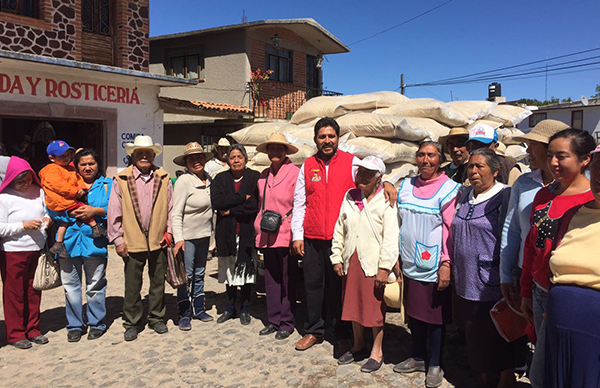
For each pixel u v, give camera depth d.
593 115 27.08
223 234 4.65
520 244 2.85
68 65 7.58
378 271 3.46
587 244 2.13
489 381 3.20
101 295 4.43
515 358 3.22
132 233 4.29
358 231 3.56
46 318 4.96
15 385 3.51
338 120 5.44
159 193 4.43
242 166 4.60
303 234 4.05
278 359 3.86
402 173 4.90
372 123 5.07
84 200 4.37
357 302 3.57
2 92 7.68
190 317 4.84
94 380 3.57
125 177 4.32
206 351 4.05
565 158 2.36
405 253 3.42
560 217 2.39
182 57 16.28
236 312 5.01
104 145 9.24
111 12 9.84
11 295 4.16
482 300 3.02
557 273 2.23
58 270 4.31
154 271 4.51
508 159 3.98
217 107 12.46
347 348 3.93
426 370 3.54
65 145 4.27
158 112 10.06
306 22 15.05
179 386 3.45
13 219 4.11
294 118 6.57
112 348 4.17
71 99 8.57
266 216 4.22
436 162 3.37
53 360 3.94
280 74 16.20
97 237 4.28
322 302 4.14
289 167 4.42
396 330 4.43
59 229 4.21
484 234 3.01
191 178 4.68
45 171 4.18
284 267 4.31
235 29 14.66
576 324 2.09
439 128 5.41
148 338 4.39
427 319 3.34
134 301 4.38
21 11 8.41
